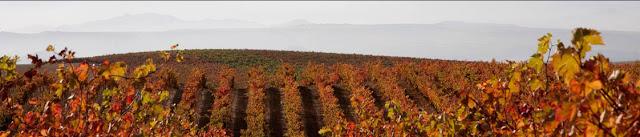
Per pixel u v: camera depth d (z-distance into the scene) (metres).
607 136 2.57
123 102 4.87
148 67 4.56
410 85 38.91
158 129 6.23
